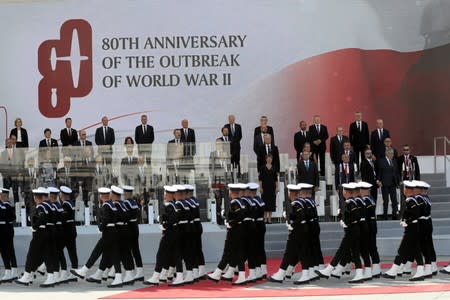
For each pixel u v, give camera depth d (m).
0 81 46.59
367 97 46.53
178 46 46.41
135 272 30.23
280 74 46.44
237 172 37.03
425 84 46.66
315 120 41.25
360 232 28.84
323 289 27.39
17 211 35.34
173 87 46.41
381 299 25.00
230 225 28.92
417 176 40.25
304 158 37.62
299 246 28.88
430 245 29.61
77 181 35.16
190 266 29.06
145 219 35.28
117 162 35.25
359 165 40.56
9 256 30.84
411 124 46.53
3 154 35.31
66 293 27.67
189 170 35.34
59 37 46.56
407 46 46.69
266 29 46.47
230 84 46.44
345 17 46.56
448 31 46.53
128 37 46.44
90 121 46.53
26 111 46.66
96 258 30.09
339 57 46.44
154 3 46.44
